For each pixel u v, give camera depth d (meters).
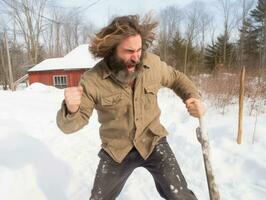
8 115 8.17
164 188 2.49
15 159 3.92
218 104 9.32
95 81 2.28
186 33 47.34
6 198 3.20
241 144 5.16
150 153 2.47
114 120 2.41
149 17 2.24
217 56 40.19
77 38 53.91
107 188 2.51
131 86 2.33
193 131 6.19
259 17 44.44
